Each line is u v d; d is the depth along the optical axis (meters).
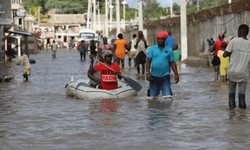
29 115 11.71
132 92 15.16
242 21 28.47
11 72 28.97
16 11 64.62
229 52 12.02
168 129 9.66
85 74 26.09
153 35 57.19
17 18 73.12
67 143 8.51
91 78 15.55
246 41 11.96
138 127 9.89
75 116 11.44
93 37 87.31
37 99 15.09
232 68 11.97
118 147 8.16
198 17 37.00
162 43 14.34
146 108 12.59
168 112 11.87
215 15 33.12
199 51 37.81
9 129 9.89
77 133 9.37
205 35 36.09
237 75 11.91
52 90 17.86
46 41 128.88
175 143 8.40
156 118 10.98
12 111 12.44
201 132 9.30
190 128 9.73
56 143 8.52
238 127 9.73
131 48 30.77
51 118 11.21
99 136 9.07
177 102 13.73
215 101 13.84
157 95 14.69
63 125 10.25
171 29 47.47
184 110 12.17
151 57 14.41
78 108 12.79
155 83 14.55
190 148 8.02
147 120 10.72
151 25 57.47
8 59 47.34
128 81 15.31
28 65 22.16
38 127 10.08
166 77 14.45
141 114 11.59
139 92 16.67
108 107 12.86
